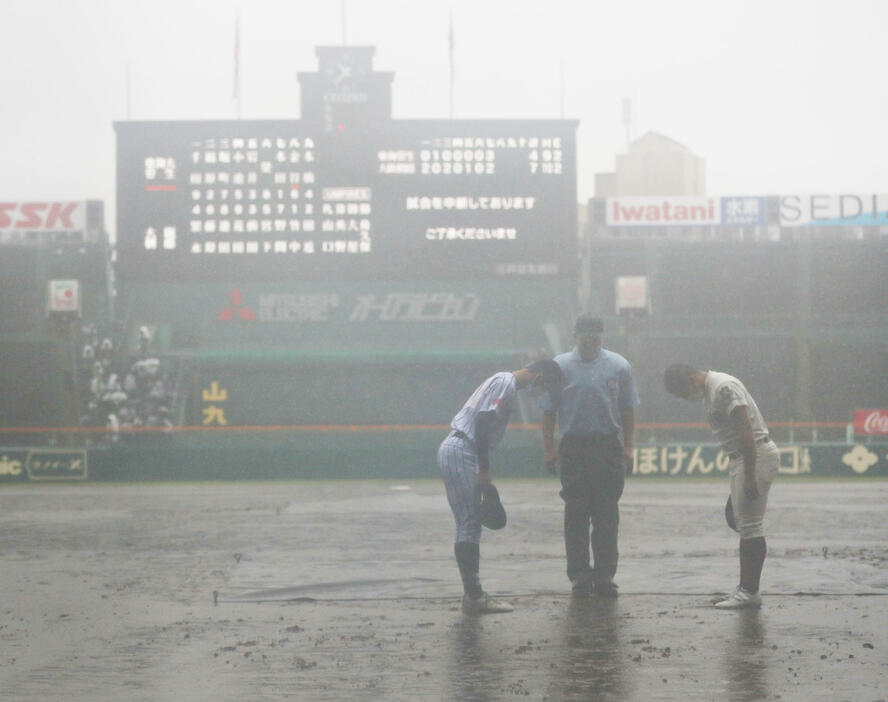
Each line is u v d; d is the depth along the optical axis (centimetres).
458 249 5103
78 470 3572
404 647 646
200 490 2961
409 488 2942
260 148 5078
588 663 591
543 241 5116
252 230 5088
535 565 1061
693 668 573
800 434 5072
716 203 5188
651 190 8244
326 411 5300
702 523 1576
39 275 5112
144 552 1245
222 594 885
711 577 951
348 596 868
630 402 868
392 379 5319
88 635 704
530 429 4603
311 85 5081
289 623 742
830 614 746
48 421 4994
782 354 5128
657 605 799
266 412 5269
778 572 963
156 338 5288
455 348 5372
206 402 5241
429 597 860
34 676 577
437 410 5325
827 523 1557
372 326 5403
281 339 5369
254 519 1756
